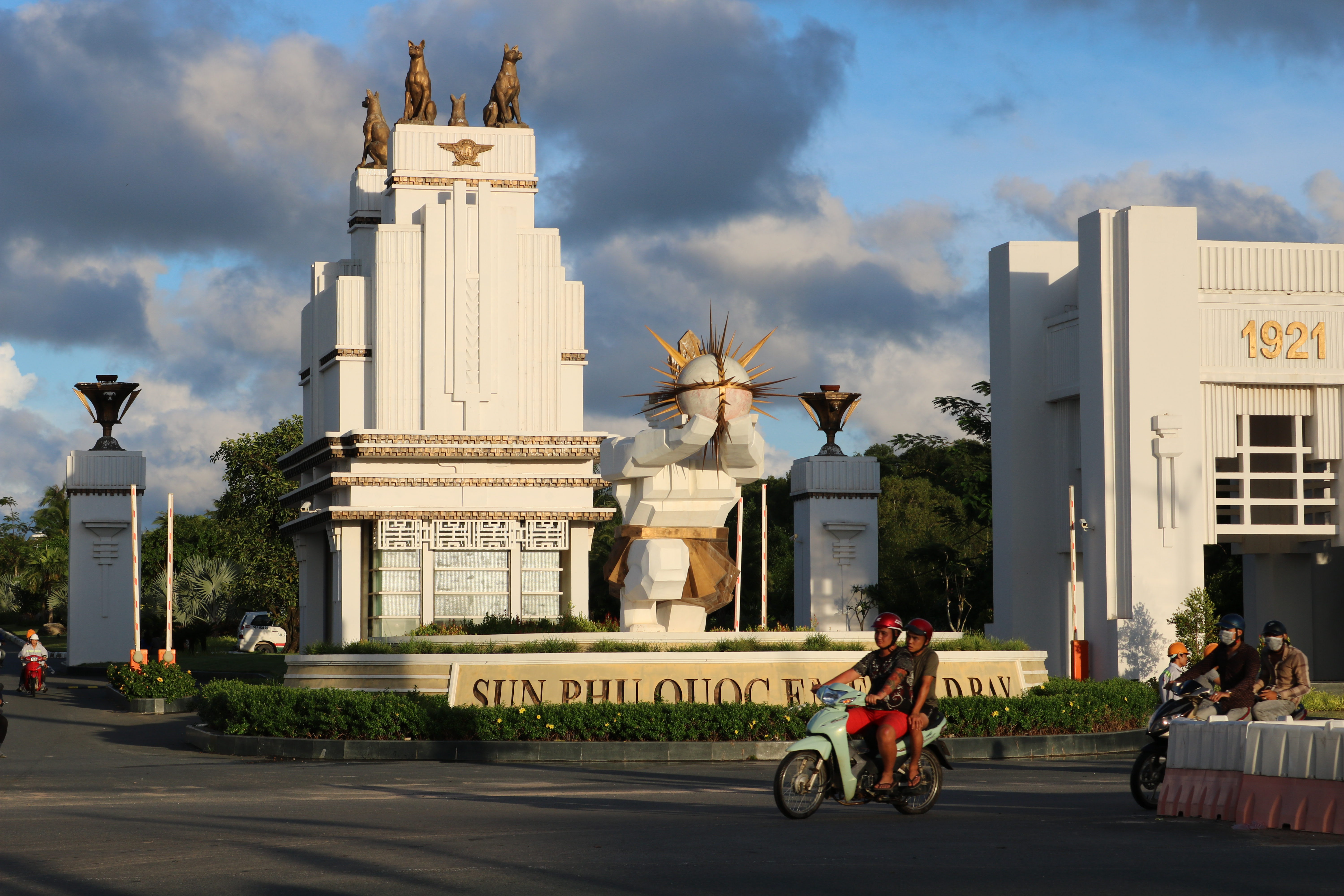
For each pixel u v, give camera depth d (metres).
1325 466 38.03
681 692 23.56
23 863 10.76
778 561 70.94
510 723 22.06
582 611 43.78
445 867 10.38
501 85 46.97
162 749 24.91
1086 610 36.88
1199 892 9.29
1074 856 10.89
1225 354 36.84
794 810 13.34
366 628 42.69
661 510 25.72
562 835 12.20
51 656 67.38
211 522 101.81
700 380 24.61
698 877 9.88
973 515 54.62
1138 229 35.84
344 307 44.50
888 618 13.79
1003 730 23.08
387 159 49.56
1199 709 14.66
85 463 50.53
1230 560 53.62
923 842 11.66
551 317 45.31
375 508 42.38
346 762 21.56
